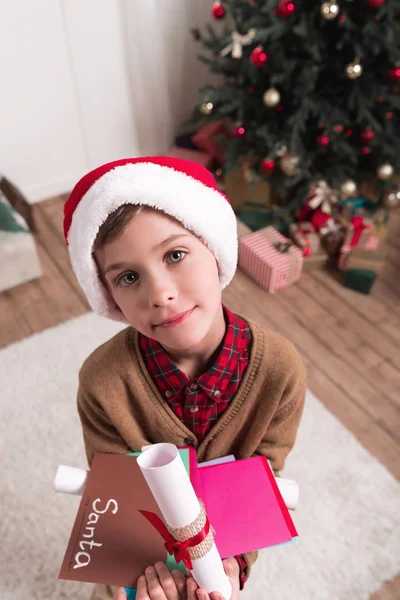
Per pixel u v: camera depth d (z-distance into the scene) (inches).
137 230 19.6
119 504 24.5
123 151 95.5
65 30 76.5
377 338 66.0
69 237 23.0
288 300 71.2
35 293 72.1
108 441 31.4
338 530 48.1
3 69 75.5
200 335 21.4
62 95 82.6
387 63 63.2
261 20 61.3
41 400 58.6
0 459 53.2
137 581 22.6
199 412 27.6
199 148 91.6
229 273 25.5
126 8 78.5
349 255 70.6
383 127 68.4
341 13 58.1
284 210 74.4
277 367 27.4
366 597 44.0
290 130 68.4
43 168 88.7
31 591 44.3
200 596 21.1
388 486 51.3
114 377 27.9
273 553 46.4
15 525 48.4
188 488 18.4
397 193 75.3
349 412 57.7
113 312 25.6
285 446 31.9
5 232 69.6
